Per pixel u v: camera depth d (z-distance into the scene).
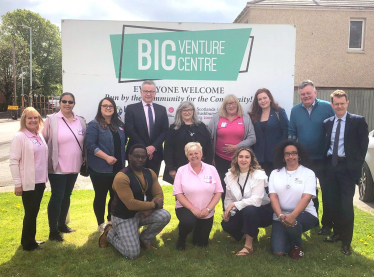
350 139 3.54
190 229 3.54
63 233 4.03
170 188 6.44
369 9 14.16
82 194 5.95
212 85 4.67
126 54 4.57
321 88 14.75
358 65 14.70
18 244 3.66
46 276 2.96
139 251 3.39
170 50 4.59
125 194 3.31
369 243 3.76
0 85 43.00
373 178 5.25
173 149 4.14
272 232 3.55
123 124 4.08
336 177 3.65
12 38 45.22
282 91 4.71
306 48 14.49
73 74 4.56
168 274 3.02
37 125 3.41
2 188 6.41
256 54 4.65
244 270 3.10
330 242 3.82
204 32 4.58
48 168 3.72
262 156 4.24
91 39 4.53
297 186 3.51
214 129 4.34
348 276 2.97
